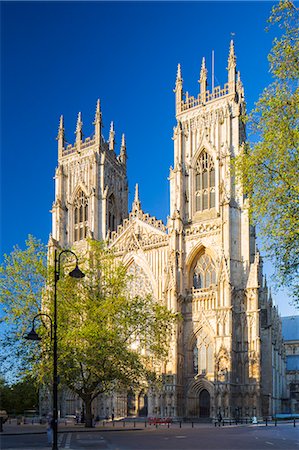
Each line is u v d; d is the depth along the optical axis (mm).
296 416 124938
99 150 140000
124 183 149375
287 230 47219
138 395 115125
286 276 48688
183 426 90125
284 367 162375
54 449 44844
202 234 115875
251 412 100875
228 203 111500
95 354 74938
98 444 52375
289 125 48031
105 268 86750
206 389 108438
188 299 114312
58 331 76062
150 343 87938
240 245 111562
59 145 146125
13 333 78312
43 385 85312
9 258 82312
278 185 48156
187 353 112062
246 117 50812
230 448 45625
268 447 46438
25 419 112188
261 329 119375
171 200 123188
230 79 124562
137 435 65812
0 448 48188
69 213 139625
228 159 117438
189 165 124125
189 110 127812
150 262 121000
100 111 142625
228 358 102375
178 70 132625
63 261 96438
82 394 81125
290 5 47406
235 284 108312
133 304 84000
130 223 127375
